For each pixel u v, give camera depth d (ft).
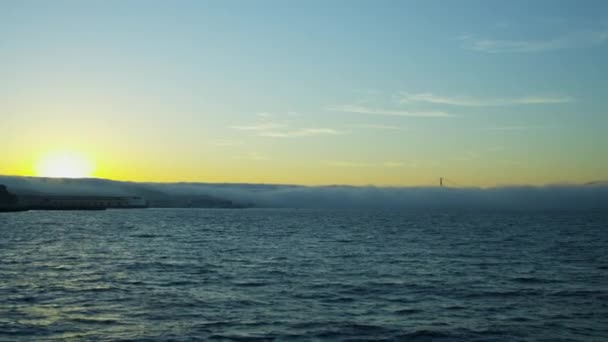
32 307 109.50
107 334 89.30
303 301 119.24
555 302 119.65
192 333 90.33
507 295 128.26
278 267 182.91
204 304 114.93
